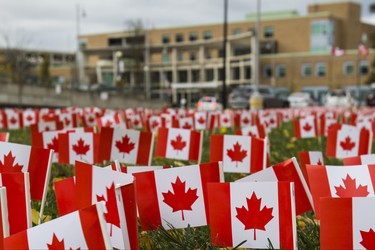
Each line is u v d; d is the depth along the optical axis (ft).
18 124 37.76
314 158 11.26
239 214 7.91
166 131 17.17
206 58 234.79
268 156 14.23
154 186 8.93
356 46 250.16
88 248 6.03
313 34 224.12
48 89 119.55
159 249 8.98
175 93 209.46
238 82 217.77
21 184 7.73
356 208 6.78
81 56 247.09
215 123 37.73
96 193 7.48
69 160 16.08
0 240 6.12
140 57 222.07
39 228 6.08
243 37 211.61
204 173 9.07
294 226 7.57
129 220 6.59
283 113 54.70
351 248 6.83
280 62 219.82
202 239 9.63
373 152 23.47
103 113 41.47
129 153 15.72
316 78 214.90
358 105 114.93
